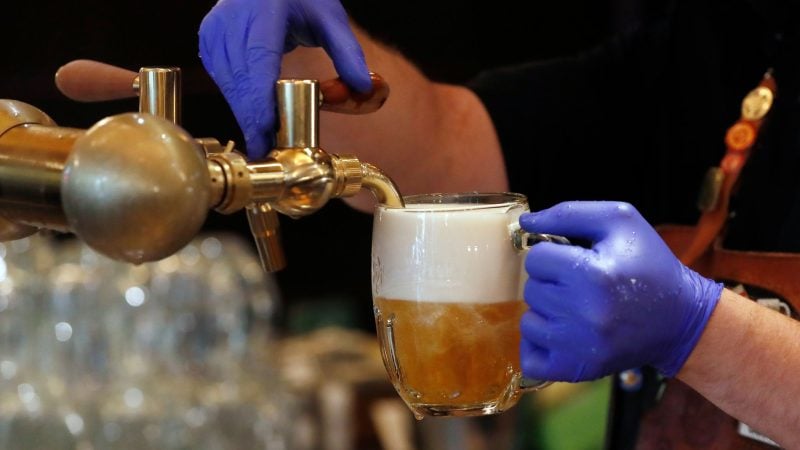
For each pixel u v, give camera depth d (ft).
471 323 3.64
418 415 3.86
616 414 5.90
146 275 8.13
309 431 8.91
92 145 2.73
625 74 6.67
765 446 5.33
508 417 8.38
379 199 3.79
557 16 10.09
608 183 6.73
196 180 2.78
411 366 3.74
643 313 3.76
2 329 7.55
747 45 6.11
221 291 8.32
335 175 3.40
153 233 2.73
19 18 8.26
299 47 5.06
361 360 9.61
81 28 8.38
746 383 4.13
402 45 9.96
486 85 6.71
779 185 5.64
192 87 8.49
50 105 8.36
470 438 8.61
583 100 6.70
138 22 8.45
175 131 2.81
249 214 3.50
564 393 8.16
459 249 3.63
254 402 8.00
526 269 3.70
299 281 10.35
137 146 2.72
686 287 3.98
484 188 6.54
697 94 6.33
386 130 6.00
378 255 3.80
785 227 5.59
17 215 3.06
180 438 7.63
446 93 6.59
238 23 3.84
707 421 5.55
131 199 2.68
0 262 7.69
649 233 3.87
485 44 10.08
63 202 2.77
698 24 6.32
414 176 6.28
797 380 4.09
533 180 6.65
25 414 7.22
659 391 5.76
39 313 7.67
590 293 3.62
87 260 8.07
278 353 9.55
